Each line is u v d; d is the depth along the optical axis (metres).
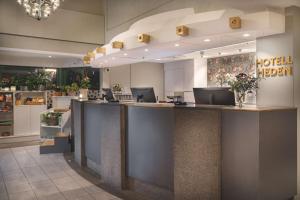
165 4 6.01
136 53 6.00
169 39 4.62
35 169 5.32
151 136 3.73
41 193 4.05
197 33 4.23
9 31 7.52
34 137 8.60
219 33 4.02
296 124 3.65
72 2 8.70
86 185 4.40
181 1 5.55
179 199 3.35
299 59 4.02
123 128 4.17
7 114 8.61
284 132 3.39
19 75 9.37
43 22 8.09
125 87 10.34
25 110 8.63
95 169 5.19
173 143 3.39
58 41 8.41
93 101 5.50
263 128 3.04
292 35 3.93
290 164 3.53
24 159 6.11
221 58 8.34
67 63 10.25
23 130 8.60
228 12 4.52
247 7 4.32
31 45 7.91
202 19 4.84
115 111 4.23
